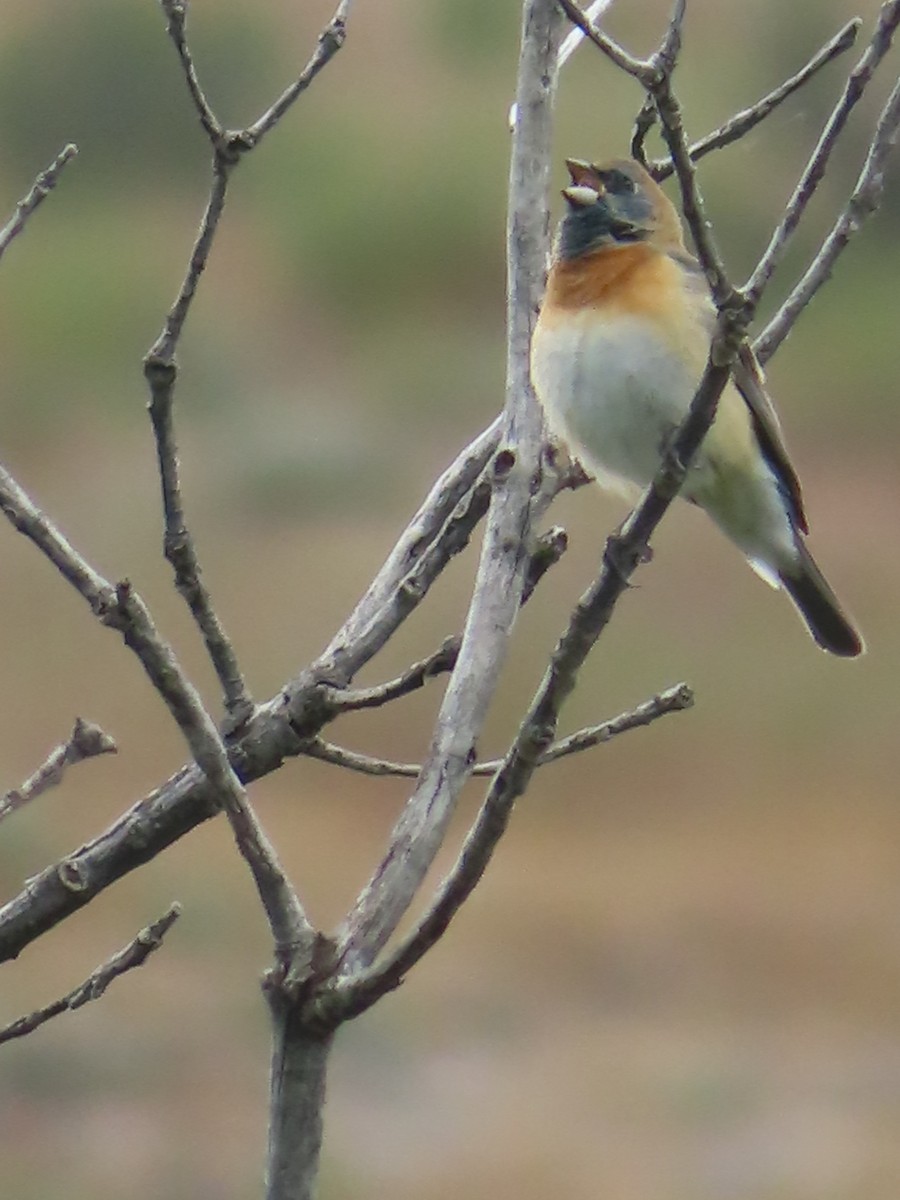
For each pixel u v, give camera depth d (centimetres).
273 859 501
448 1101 1366
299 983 499
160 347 527
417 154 3186
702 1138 1323
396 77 3541
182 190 3262
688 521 2308
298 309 3030
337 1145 1305
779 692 1994
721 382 495
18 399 2752
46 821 1744
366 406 2702
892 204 2738
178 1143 1298
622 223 737
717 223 2628
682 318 709
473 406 2716
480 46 3578
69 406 2761
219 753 494
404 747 1950
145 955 542
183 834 577
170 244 3167
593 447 721
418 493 2464
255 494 2456
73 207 3197
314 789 1881
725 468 733
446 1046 1441
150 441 2666
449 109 3394
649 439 713
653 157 888
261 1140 1309
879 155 608
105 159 3225
